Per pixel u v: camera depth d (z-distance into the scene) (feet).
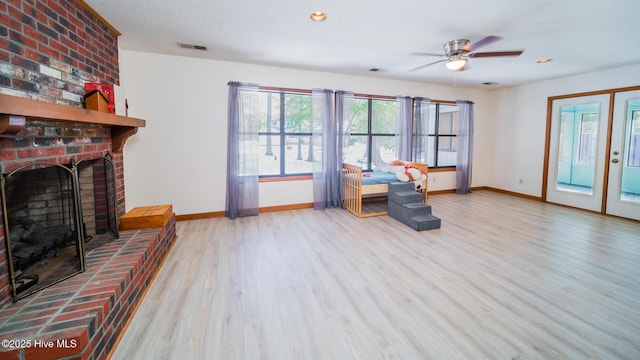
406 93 17.71
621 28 9.02
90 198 8.07
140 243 7.70
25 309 4.74
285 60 13.08
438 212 15.11
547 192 17.31
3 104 3.81
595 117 14.96
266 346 5.40
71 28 7.00
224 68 13.39
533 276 8.12
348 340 5.57
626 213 13.78
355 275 8.21
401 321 6.15
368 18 8.50
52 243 6.71
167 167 12.98
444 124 19.84
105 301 5.02
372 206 16.60
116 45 9.71
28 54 5.50
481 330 5.85
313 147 15.17
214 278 7.97
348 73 15.69
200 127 13.29
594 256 9.46
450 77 16.43
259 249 10.07
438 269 8.57
